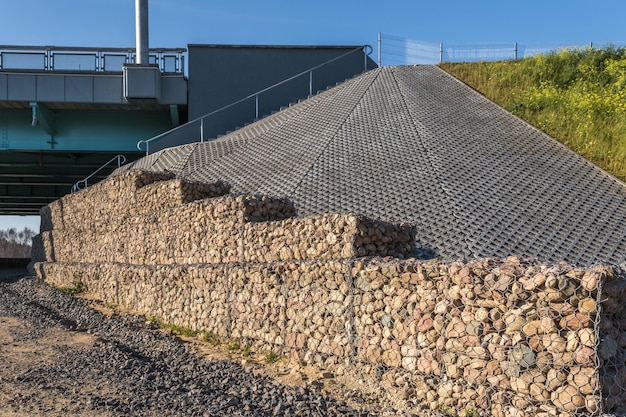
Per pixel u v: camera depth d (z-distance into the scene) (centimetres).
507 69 2841
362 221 948
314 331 928
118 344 1133
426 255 1292
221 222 1258
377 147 2016
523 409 633
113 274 1767
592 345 591
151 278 1493
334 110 2475
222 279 1174
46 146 3428
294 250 1047
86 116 3453
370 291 832
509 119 2305
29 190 4866
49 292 2027
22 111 3400
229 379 863
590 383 589
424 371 739
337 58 3219
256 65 3275
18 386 786
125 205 1855
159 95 3186
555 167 1855
